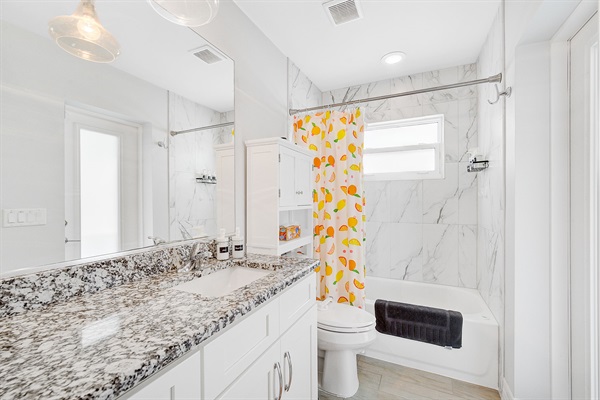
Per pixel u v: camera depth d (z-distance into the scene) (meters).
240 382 0.78
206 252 1.29
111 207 0.98
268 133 1.87
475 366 1.63
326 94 2.80
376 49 2.03
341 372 1.56
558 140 1.23
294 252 2.04
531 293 1.29
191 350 0.62
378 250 2.57
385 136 2.66
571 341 1.21
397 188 2.51
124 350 0.52
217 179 1.45
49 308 0.75
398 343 1.83
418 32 1.83
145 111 1.10
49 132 0.80
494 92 1.68
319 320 1.56
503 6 1.51
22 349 0.53
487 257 1.91
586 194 1.11
